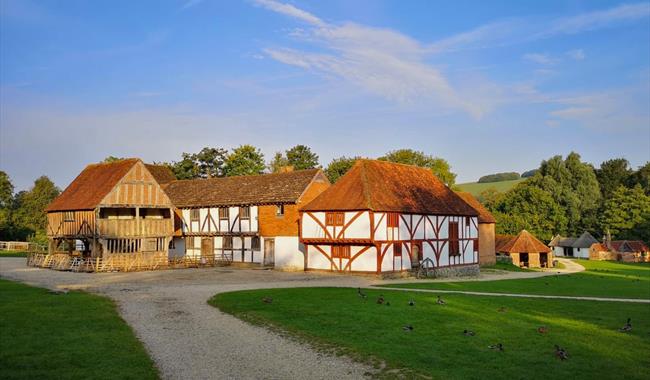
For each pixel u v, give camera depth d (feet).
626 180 323.98
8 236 223.30
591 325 59.82
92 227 120.26
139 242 127.54
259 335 52.65
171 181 170.40
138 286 86.84
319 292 79.46
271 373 41.45
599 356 46.60
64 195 138.31
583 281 121.70
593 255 255.29
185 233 150.20
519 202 280.10
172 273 113.19
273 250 132.77
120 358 44.01
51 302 66.69
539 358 45.52
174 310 64.75
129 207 124.77
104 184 126.72
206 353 46.52
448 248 130.52
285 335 52.65
